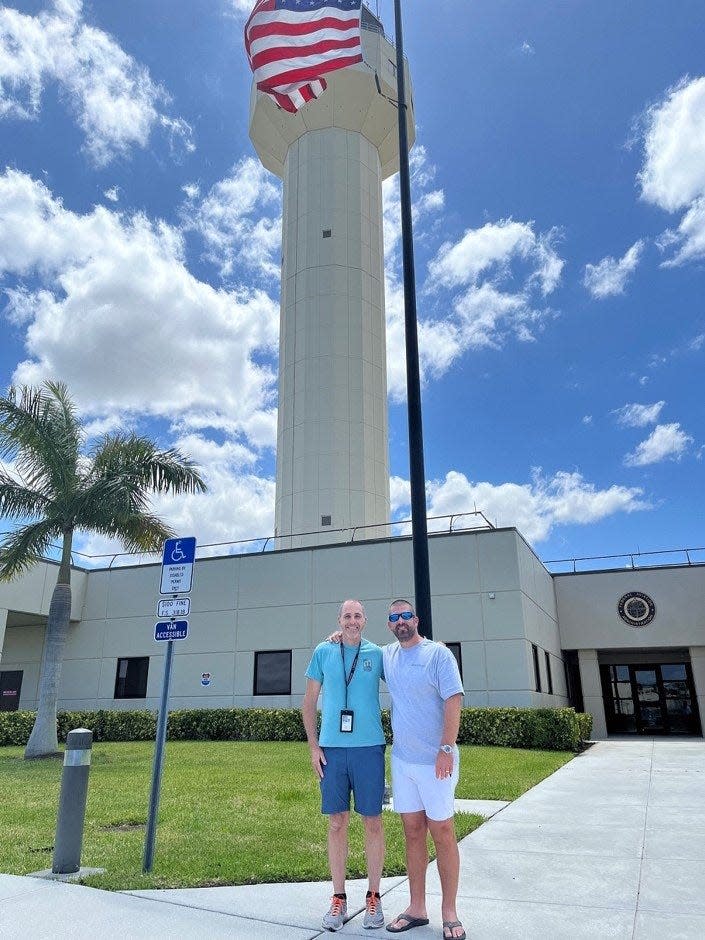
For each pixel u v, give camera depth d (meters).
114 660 24.53
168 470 17.98
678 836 7.29
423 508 9.43
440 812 4.63
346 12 20.69
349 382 29.72
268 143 35.78
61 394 18.61
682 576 25.28
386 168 36.97
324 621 21.69
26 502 17.56
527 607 20.44
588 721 21.39
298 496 28.53
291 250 32.66
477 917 4.85
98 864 6.28
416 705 4.85
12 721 20.55
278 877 5.79
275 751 16.64
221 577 23.56
